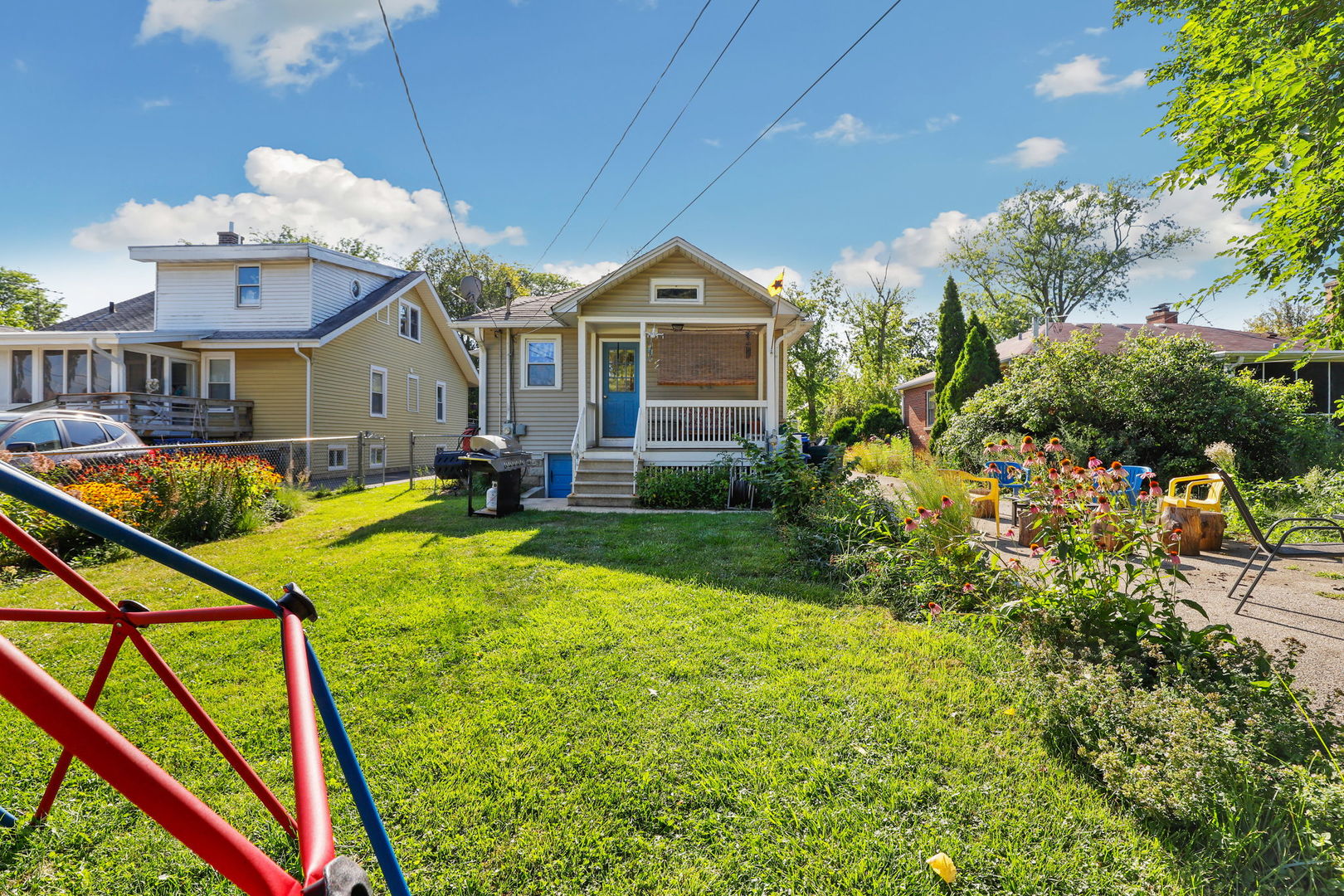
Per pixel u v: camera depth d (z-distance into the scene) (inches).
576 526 328.2
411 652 153.3
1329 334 279.0
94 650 157.5
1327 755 97.5
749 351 501.7
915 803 95.7
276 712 124.0
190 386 667.4
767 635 163.8
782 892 79.6
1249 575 234.7
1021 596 160.6
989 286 1493.6
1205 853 83.2
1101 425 466.6
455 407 1027.9
